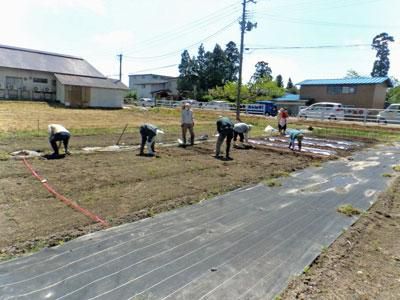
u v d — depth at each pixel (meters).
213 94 54.62
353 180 7.94
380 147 14.34
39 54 35.75
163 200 5.74
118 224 4.63
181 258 3.75
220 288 3.20
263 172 8.39
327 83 36.75
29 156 8.84
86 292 3.04
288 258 3.84
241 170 8.52
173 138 14.31
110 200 5.61
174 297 3.03
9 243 3.88
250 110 32.94
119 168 8.01
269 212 5.45
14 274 3.27
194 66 64.31
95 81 34.50
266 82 50.06
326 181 7.78
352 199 6.34
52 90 33.75
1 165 7.66
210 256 3.83
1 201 5.28
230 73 66.94
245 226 4.79
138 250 3.90
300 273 3.52
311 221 5.07
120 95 35.03
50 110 26.28
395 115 23.48
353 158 11.21
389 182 7.81
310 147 13.41
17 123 16.86
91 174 7.28
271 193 6.59
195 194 6.19
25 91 31.98
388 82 35.25
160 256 3.78
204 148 11.86
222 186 6.84
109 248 3.91
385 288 3.29
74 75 34.72
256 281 3.34
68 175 7.10
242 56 24.58
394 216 5.47
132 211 5.13
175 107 38.59
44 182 6.46
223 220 5.00
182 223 4.80
